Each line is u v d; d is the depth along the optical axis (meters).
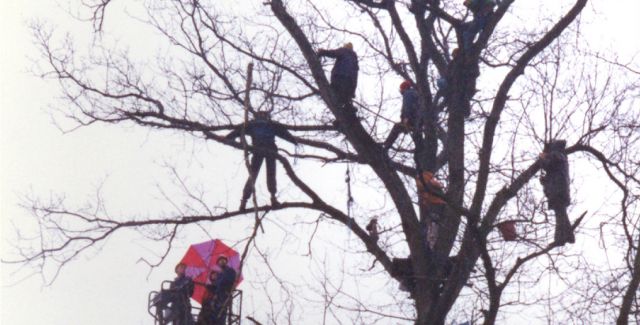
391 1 53.84
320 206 52.25
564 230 47.22
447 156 53.31
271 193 52.88
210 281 65.44
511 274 43.97
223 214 53.09
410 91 54.50
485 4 52.28
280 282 47.69
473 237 45.22
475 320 48.16
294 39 52.94
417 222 51.91
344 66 52.19
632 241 46.84
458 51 51.72
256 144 53.00
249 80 45.38
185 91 54.34
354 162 54.09
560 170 47.75
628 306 43.00
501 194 47.59
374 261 52.41
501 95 48.53
